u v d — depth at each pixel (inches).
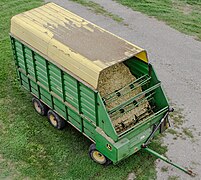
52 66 441.4
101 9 761.0
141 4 777.6
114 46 427.8
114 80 437.1
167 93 550.9
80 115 430.3
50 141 472.7
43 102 493.4
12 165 442.3
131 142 406.9
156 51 641.6
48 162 445.4
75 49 422.6
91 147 438.0
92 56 410.3
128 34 686.5
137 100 444.5
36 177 427.5
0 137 477.7
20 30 475.8
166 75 586.2
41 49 450.6
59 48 429.1
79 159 448.8
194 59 622.2
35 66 473.1
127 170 437.1
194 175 431.2
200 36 682.2
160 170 438.0
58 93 454.3
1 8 749.9
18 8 749.3
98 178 427.2
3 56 617.9
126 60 450.6
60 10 495.5
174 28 703.1
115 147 393.4
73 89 423.8
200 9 772.6
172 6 779.4
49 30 456.4
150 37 678.5
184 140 475.8
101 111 395.9
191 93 551.2
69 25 466.3
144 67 439.8
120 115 428.1
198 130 490.6
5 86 560.7
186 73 590.6
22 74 510.3
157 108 452.1
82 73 403.2
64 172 433.7
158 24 715.4
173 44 660.1
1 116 509.4
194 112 518.0
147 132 426.3
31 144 467.2
